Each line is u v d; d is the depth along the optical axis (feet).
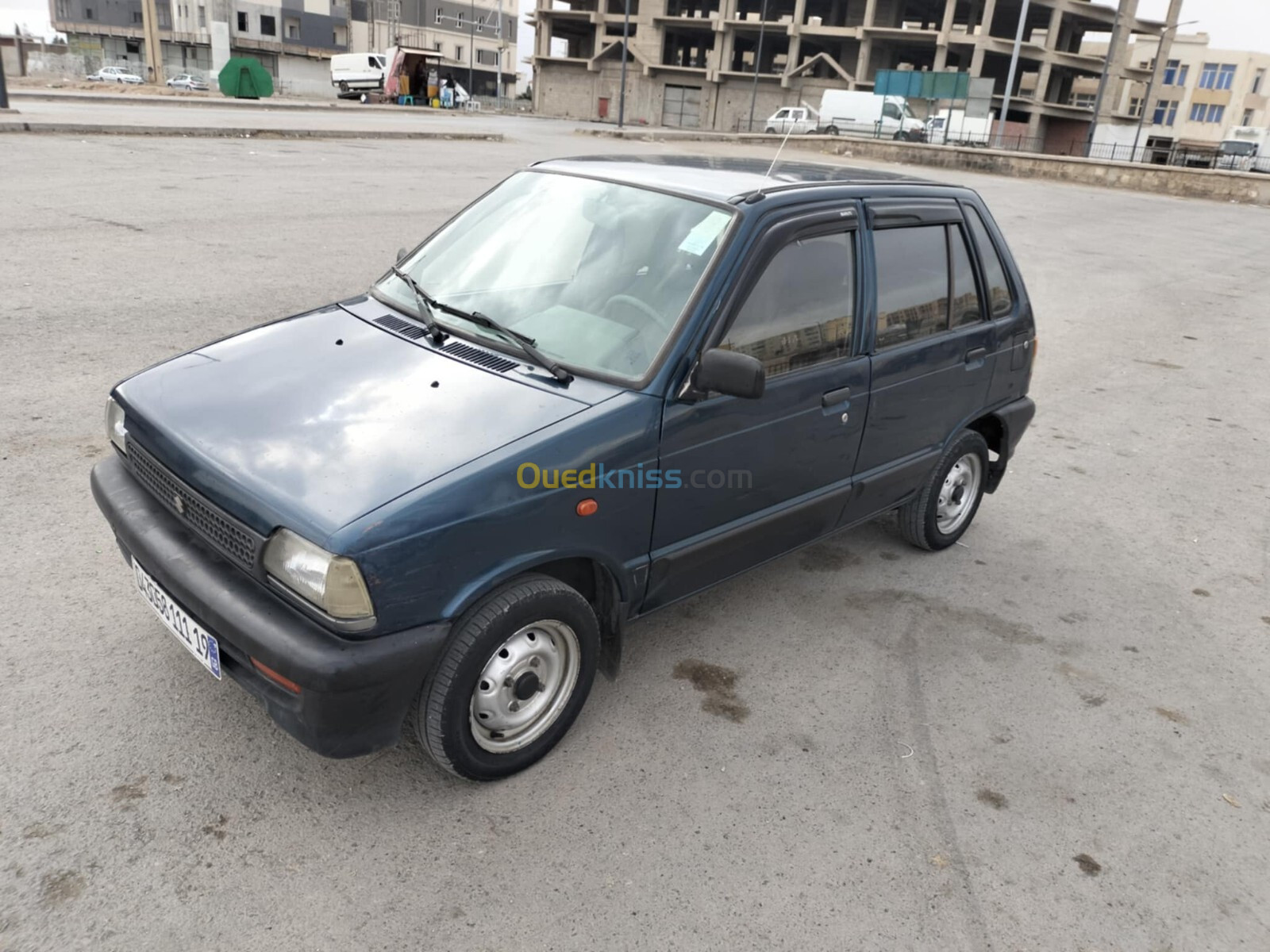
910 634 13.73
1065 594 15.39
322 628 8.14
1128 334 35.35
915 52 215.31
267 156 57.52
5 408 17.34
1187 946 8.76
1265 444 23.86
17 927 7.68
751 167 13.16
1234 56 266.36
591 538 9.64
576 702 10.35
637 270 10.94
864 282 12.50
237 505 8.53
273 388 9.95
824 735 11.23
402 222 39.45
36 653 11.03
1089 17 206.28
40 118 61.87
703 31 220.23
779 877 9.04
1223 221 80.69
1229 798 10.85
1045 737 11.65
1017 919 8.86
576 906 8.46
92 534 13.70
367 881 8.50
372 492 8.30
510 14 330.34
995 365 15.37
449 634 8.79
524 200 12.76
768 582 14.90
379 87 175.83
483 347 10.61
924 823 9.96
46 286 24.94
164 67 255.09
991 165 112.27
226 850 8.67
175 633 9.41
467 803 9.56
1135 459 22.17
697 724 11.21
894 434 13.67
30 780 9.17
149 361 20.24
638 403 9.80
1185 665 13.60
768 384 11.14
